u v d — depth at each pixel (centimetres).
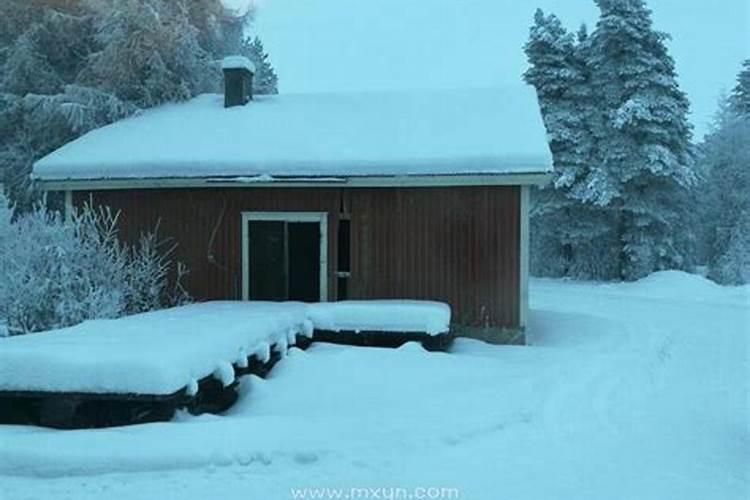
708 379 862
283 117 1425
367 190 1201
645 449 568
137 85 1709
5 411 652
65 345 661
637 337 1190
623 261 2994
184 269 1269
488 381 797
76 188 1273
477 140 1184
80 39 1920
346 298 1211
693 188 3148
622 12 2962
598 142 3016
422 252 1181
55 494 476
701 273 3419
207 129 1388
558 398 718
